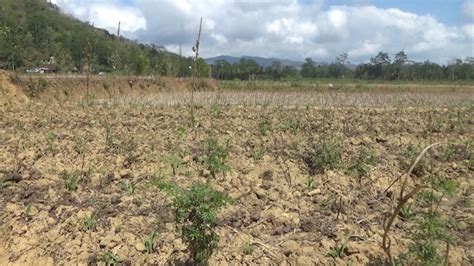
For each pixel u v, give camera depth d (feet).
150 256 16.17
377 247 16.57
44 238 17.39
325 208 19.85
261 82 141.69
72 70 118.11
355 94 117.60
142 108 52.34
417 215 17.95
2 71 70.33
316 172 24.23
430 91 144.56
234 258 16.01
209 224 14.57
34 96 72.64
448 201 20.99
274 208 19.63
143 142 30.48
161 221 18.04
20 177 22.63
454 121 44.47
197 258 14.49
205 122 40.09
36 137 32.71
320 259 15.98
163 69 133.39
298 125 37.27
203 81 125.39
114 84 93.45
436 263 14.11
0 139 32.01
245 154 27.32
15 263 16.57
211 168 23.35
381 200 21.09
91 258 16.10
